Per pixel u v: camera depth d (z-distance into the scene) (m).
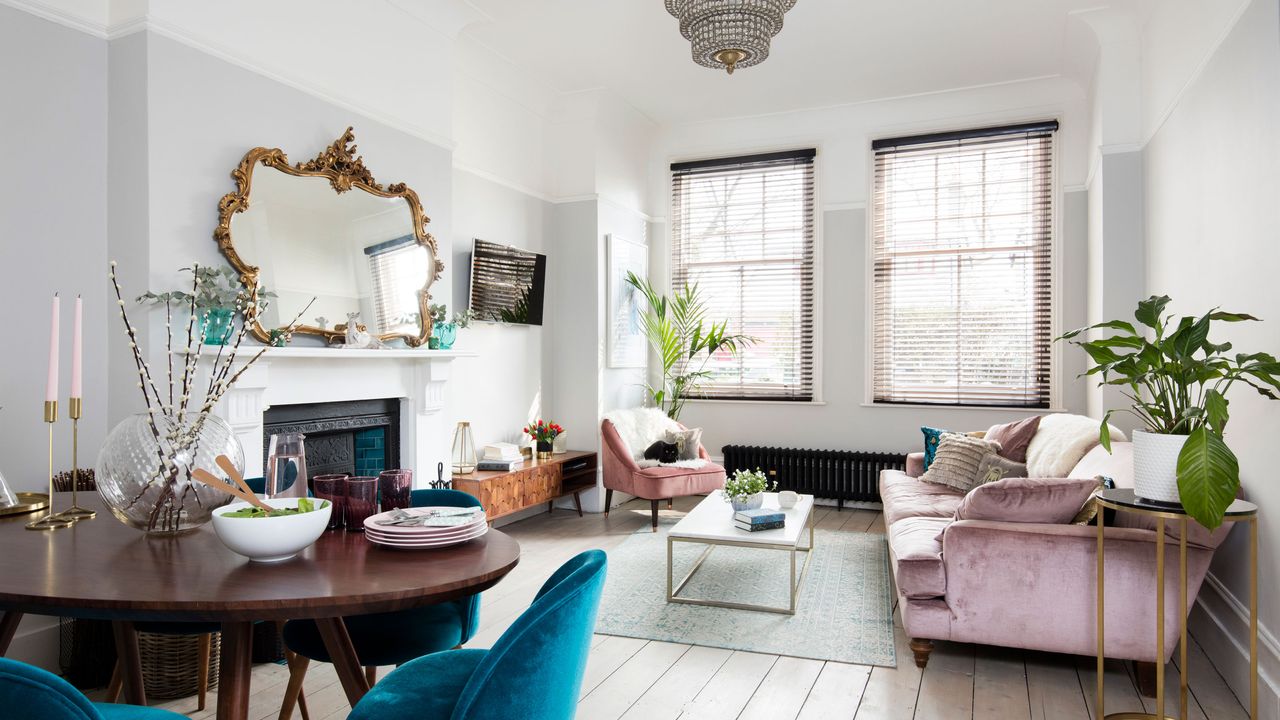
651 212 6.75
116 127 2.87
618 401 6.22
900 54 5.05
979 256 5.81
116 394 2.88
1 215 2.60
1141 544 2.63
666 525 5.45
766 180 6.43
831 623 3.35
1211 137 3.01
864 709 2.54
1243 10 2.64
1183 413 2.37
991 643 2.78
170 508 1.72
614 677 2.79
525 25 4.54
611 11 4.35
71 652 2.65
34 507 2.00
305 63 3.43
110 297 2.89
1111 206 4.39
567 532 5.21
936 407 5.87
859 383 6.11
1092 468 3.61
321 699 2.58
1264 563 2.51
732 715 2.49
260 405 3.12
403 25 3.97
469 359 5.02
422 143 4.07
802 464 6.07
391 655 1.88
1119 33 4.36
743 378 6.48
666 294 6.70
